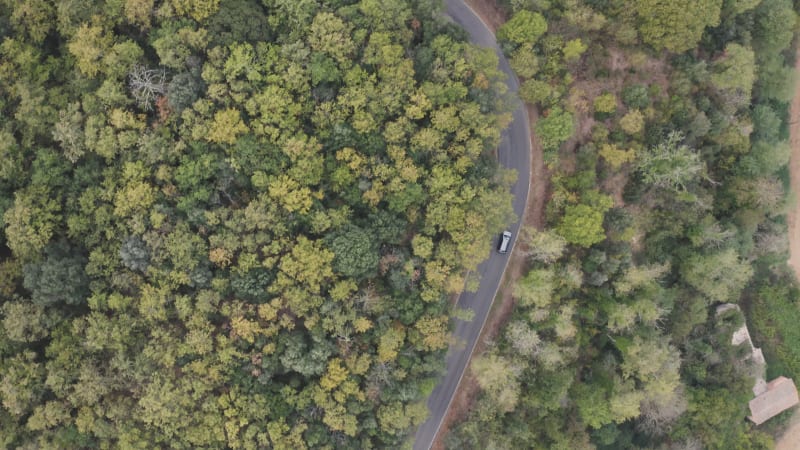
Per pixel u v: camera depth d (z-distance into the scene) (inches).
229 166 2222.0
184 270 2220.7
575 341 2664.9
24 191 2169.0
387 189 2340.1
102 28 2170.3
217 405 2277.3
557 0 2571.4
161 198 2219.5
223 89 2160.4
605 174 2709.2
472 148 2356.1
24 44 2194.9
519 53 2529.5
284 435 2306.8
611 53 2696.9
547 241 2498.8
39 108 2130.9
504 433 2657.5
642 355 2571.4
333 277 2304.4
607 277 2600.9
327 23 2204.7
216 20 2175.2
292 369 2379.4
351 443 2406.5
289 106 2203.5
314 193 2282.2
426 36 2433.6
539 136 2655.0
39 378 2175.2
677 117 2741.1
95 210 2183.8
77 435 2212.1
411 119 2352.4
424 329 2400.3
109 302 2176.4
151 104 2191.2
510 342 2596.0
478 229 2391.7
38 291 2112.5
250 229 2235.5
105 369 2226.9
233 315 2252.7
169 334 2237.9
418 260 2432.3
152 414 2197.3
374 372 2381.9
